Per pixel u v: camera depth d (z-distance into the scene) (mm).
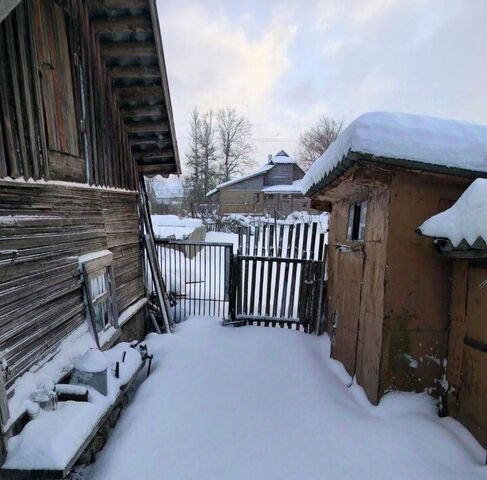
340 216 4199
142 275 5238
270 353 4121
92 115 3471
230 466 2285
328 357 4215
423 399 2771
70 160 2988
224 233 17562
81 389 2443
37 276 2500
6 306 2158
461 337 2551
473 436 2354
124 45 3697
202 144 34469
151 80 4094
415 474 2121
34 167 2424
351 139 2482
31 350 2400
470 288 2459
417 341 2756
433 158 2439
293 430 2650
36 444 1984
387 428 2531
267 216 21094
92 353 2807
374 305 2916
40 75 2543
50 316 2654
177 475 2217
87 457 2391
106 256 3670
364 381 3088
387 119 2525
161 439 2568
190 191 33812
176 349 4305
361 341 3219
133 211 4941
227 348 4281
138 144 4863
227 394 3195
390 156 2402
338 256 4148
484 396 2270
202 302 6016
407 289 2715
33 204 2492
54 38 2762
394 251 2689
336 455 2342
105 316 3707
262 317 5238
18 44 2285
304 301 5074
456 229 2188
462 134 2564
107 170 3852
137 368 3385
